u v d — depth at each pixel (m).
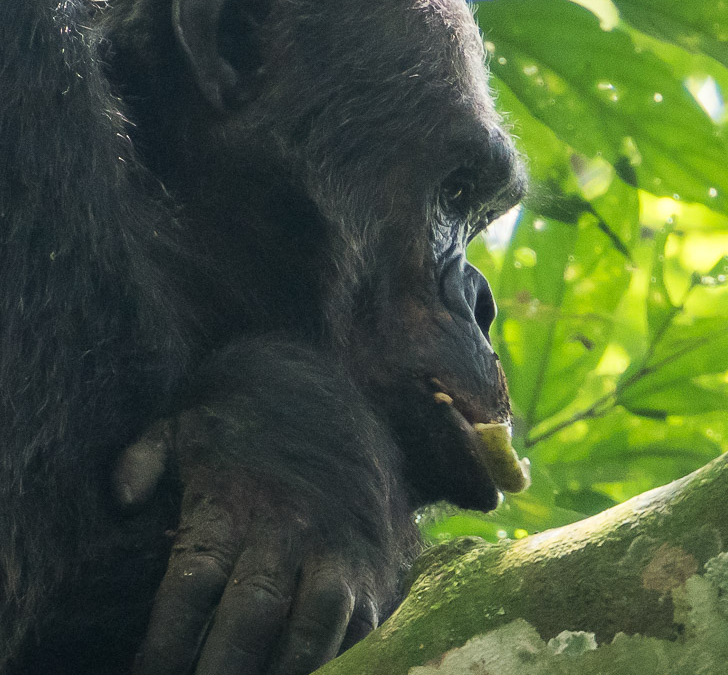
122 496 5.11
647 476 10.50
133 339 5.45
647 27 10.09
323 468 5.16
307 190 6.68
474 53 7.60
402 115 6.92
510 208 7.90
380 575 5.15
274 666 4.64
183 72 6.71
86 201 5.47
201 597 4.70
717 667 3.13
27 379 5.19
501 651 3.45
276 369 5.46
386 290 6.76
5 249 5.29
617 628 3.27
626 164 10.32
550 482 9.65
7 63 5.46
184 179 6.68
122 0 6.91
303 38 6.87
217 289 6.44
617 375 11.22
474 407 6.59
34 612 5.11
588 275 10.66
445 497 6.57
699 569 3.18
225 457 5.07
